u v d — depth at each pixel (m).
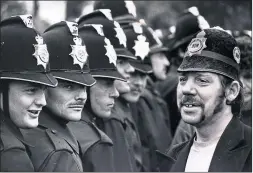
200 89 2.83
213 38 2.87
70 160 3.05
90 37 3.70
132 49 4.52
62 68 3.22
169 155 3.16
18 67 2.85
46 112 3.18
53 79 2.95
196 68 2.82
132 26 4.62
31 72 2.87
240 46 4.24
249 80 4.17
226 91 2.85
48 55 2.98
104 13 4.16
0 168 2.71
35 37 2.92
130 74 4.42
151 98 5.27
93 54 3.66
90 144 3.43
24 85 2.84
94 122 3.77
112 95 3.69
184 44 5.60
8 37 2.88
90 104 3.65
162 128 5.27
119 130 4.01
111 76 3.65
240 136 2.84
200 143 2.93
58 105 3.18
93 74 3.62
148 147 5.01
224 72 2.83
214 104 2.84
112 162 3.53
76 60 3.25
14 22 2.93
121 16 4.72
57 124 3.18
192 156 2.95
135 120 4.95
